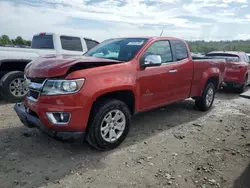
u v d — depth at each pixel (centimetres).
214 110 659
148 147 400
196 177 318
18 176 302
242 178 320
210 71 602
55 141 404
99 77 348
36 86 341
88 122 352
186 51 533
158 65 418
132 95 402
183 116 583
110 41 503
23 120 379
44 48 773
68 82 321
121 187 290
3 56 609
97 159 353
